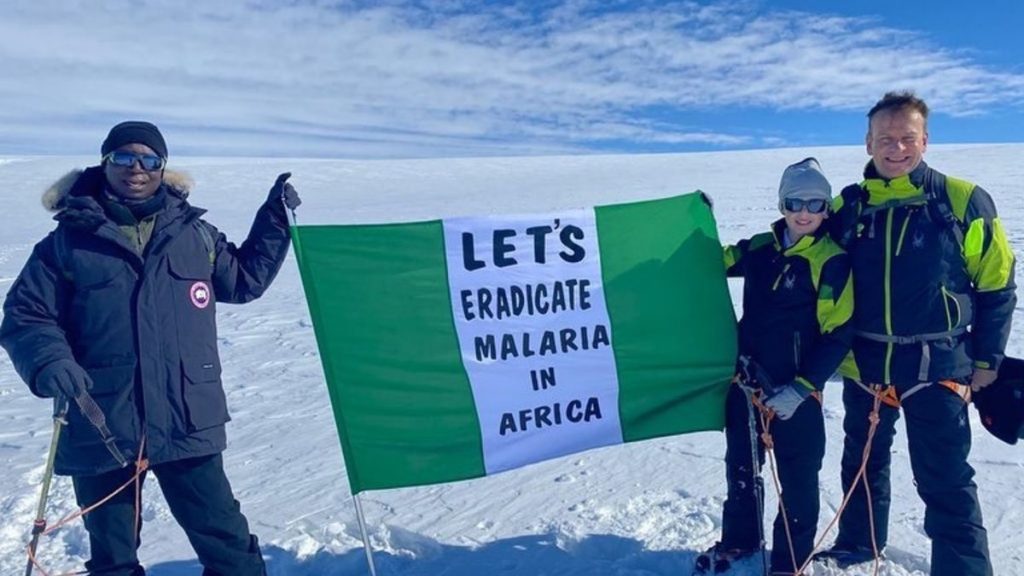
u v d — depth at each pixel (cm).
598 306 339
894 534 338
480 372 329
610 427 340
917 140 279
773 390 297
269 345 788
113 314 267
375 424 322
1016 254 973
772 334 304
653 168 3625
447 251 327
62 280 269
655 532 355
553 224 337
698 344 339
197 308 281
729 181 2662
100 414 264
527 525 367
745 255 321
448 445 328
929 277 277
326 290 319
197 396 277
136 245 276
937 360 279
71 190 272
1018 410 289
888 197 286
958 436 283
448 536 360
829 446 434
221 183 3450
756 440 308
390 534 365
